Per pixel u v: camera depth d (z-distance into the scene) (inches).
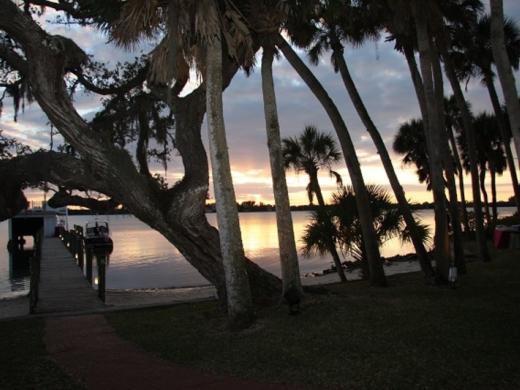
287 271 409.7
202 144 461.1
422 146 1542.8
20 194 472.1
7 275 1380.4
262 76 418.6
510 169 964.6
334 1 426.3
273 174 414.6
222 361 285.6
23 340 368.5
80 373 276.8
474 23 773.9
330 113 569.0
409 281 602.5
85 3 442.3
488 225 1288.1
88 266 766.5
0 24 409.1
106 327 408.2
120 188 429.4
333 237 705.6
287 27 505.4
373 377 240.1
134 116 586.6
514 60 936.9
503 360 253.1
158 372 273.4
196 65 398.3
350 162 578.6
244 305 359.9
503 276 574.2
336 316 358.6
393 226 659.4
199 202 442.6
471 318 343.0
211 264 448.1
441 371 241.3
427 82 530.9
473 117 1425.9
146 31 383.9
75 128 426.0
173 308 489.7
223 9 390.9
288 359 278.4
